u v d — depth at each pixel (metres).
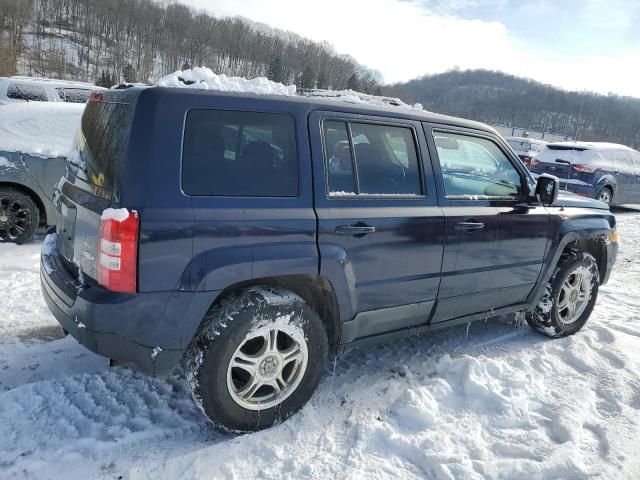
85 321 2.38
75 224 2.72
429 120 3.43
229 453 2.54
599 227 4.48
